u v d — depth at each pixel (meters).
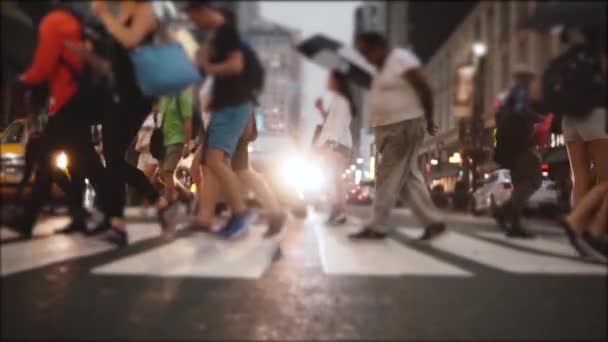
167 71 3.51
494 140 5.37
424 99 4.29
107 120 3.82
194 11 3.79
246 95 3.96
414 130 4.31
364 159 6.78
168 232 4.42
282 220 4.48
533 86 3.33
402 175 4.38
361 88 4.52
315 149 6.69
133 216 8.41
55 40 3.76
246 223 4.30
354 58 4.38
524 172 5.17
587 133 3.41
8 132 4.75
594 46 3.18
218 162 4.12
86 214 4.76
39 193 4.40
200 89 4.12
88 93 3.90
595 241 3.37
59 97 3.89
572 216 3.44
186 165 5.96
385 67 4.27
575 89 3.18
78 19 3.84
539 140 5.17
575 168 3.77
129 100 3.75
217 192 4.75
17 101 4.57
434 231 4.41
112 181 3.86
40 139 4.16
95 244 3.97
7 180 7.38
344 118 6.58
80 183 4.62
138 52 3.52
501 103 5.27
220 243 4.11
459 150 11.23
